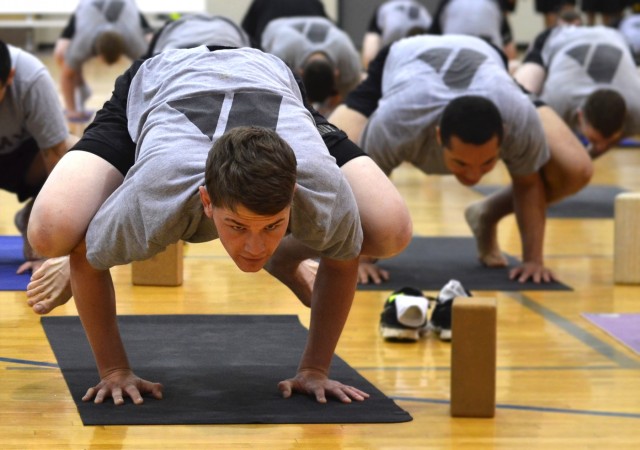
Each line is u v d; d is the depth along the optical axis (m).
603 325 6.18
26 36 20.94
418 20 14.98
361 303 6.58
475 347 4.63
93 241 4.25
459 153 6.25
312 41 11.11
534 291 6.98
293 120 4.32
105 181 4.39
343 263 4.61
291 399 4.76
